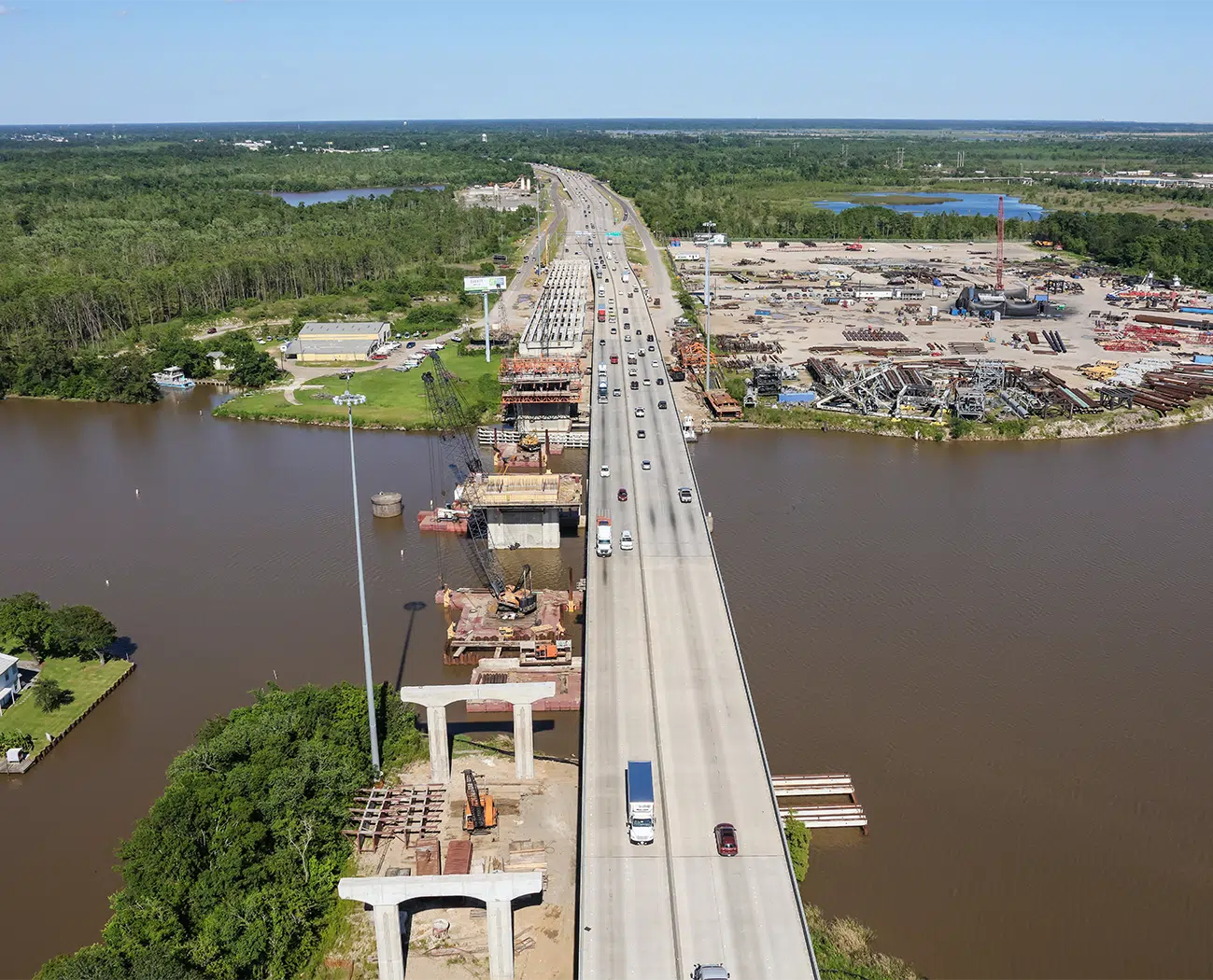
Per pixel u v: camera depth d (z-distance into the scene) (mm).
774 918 74438
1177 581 139250
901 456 195875
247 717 100000
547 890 84375
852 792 96000
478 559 150500
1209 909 83688
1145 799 96312
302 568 147500
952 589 136875
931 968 77438
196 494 178250
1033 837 91375
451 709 113938
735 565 144375
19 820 95688
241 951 73625
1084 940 80375
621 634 113688
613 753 92812
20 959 79438
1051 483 179750
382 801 92062
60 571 146750
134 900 77688
